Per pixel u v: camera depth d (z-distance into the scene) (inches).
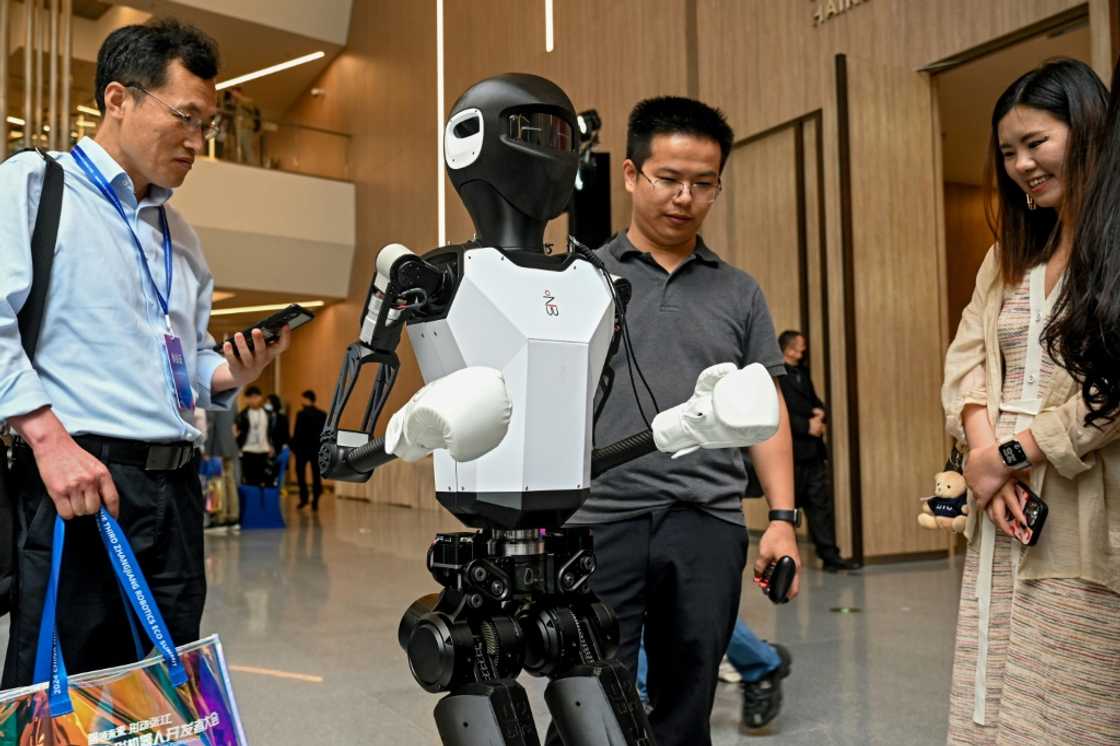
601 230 196.1
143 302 63.8
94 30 523.5
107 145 63.6
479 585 42.9
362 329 45.0
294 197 539.5
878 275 253.0
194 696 53.8
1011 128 60.3
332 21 562.3
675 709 65.4
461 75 452.1
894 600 189.5
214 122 64.6
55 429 55.7
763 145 287.4
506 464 43.3
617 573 66.1
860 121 250.5
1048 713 56.1
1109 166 49.9
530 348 43.7
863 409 248.1
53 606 53.3
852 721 113.3
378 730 111.8
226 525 355.6
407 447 38.9
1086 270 49.7
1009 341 62.4
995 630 61.0
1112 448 54.6
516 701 41.0
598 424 68.1
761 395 42.5
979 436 62.2
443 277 43.4
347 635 161.6
